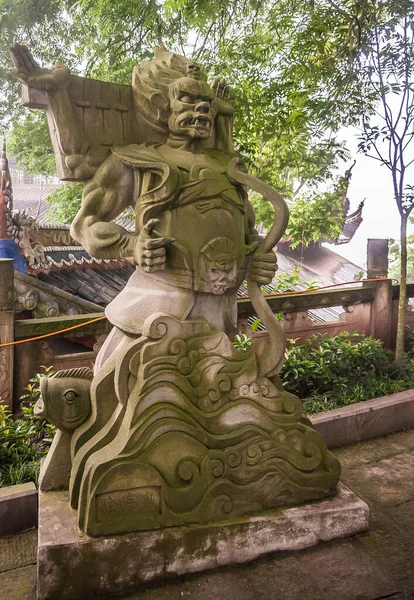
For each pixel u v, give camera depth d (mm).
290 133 7016
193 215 2707
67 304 6355
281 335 2855
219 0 7535
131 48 8852
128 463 2477
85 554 2389
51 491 2822
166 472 2537
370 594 2434
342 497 2912
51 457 2814
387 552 2736
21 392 4629
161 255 2590
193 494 2578
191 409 2635
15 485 3137
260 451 2738
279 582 2504
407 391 4766
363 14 5355
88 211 2730
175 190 2650
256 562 2643
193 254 2697
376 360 5270
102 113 2803
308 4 6258
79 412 2746
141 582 2465
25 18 11234
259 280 2889
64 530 2469
